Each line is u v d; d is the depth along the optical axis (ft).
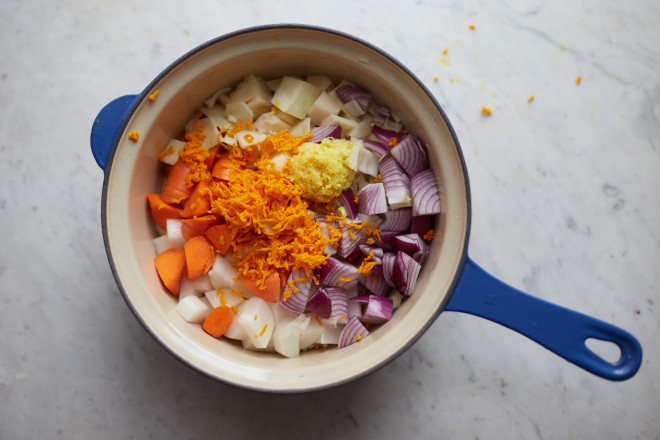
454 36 1.94
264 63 1.73
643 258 1.94
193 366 1.56
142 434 1.88
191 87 1.67
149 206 1.75
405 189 1.71
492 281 1.59
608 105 1.96
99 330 1.90
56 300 1.91
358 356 1.61
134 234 1.66
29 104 1.93
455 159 1.59
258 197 1.65
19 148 1.93
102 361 1.90
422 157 1.70
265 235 1.69
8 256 1.91
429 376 1.91
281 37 1.64
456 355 1.92
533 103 1.94
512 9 1.95
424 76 1.94
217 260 1.71
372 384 1.91
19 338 1.90
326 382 1.56
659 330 1.93
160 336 1.59
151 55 1.93
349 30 1.93
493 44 1.95
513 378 1.91
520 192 1.94
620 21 1.95
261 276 1.67
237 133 1.74
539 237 1.93
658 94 1.94
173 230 1.73
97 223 1.92
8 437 1.88
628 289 1.93
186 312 1.70
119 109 1.62
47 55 1.94
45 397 1.89
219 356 1.65
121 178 1.61
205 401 1.90
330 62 1.71
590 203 1.95
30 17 1.94
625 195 1.96
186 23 1.94
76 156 1.93
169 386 1.90
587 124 1.96
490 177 1.94
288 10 1.93
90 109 1.93
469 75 1.94
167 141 1.77
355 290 1.75
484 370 1.91
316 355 1.71
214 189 1.70
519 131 1.94
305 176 1.68
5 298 1.90
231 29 1.93
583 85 1.96
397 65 1.59
